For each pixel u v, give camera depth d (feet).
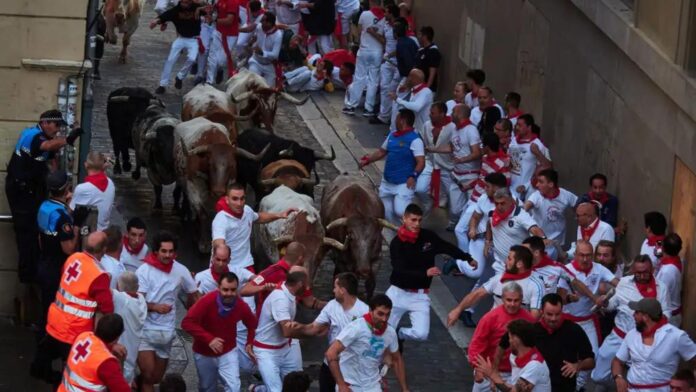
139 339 49.98
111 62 107.34
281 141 74.79
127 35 106.11
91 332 46.55
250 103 84.12
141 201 80.33
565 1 76.07
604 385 57.11
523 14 83.25
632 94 65.77
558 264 56.18
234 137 81.00
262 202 65.41
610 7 68.33
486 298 68.28
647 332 51.88
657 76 61.16
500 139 72.38
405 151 73.10
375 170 88.58
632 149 65.72
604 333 58.70
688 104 57.16
